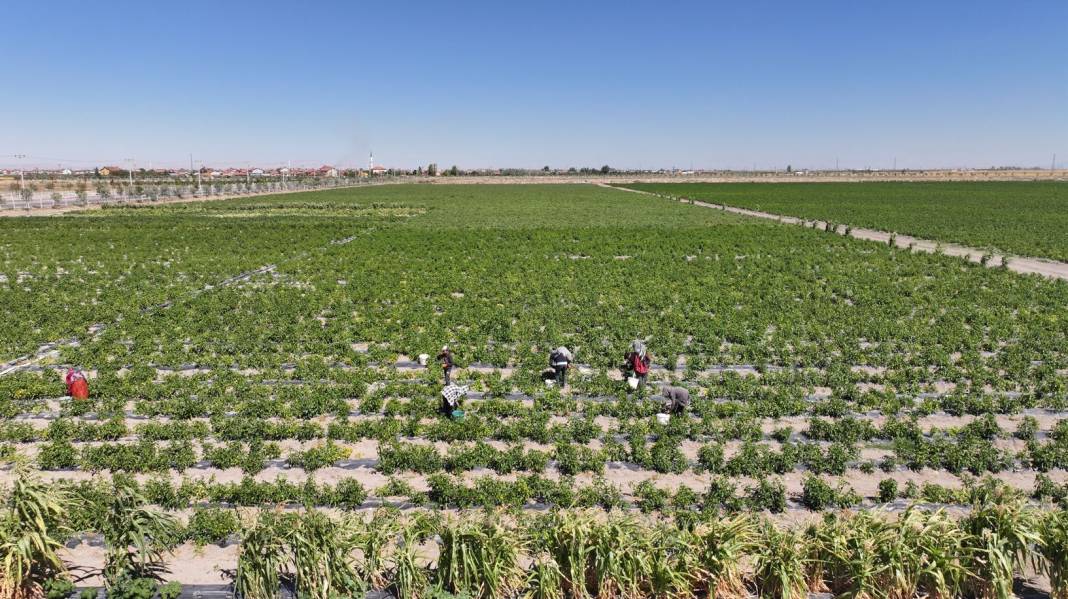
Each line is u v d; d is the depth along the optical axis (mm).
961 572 10141
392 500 13797
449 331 26141
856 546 10477
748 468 15000
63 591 10320
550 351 23281
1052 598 10430
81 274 36938
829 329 26219
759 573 10555
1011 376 21031
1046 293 32844
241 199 105062
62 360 22172
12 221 63938
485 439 16609
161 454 15148
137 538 10375
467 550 10227
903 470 15297
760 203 101375
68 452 14992
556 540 10602
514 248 49000
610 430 16875
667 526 11461
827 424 16984
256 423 16672
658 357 23016
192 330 25672
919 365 22359
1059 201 100750
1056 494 13961
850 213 81125
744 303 31234
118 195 102188
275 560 10094
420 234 57031
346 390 19297
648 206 95875
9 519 10352
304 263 41406
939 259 42812
